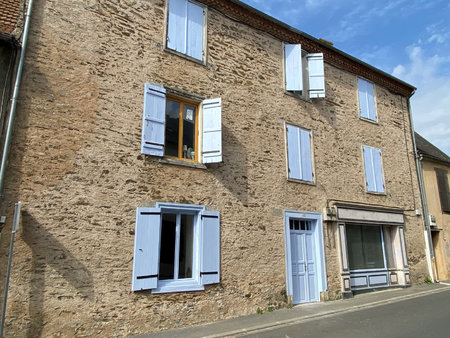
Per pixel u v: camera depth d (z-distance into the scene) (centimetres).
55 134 607
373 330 627
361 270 1048
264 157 877
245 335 614
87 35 675
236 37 903
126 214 645
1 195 539
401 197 1218
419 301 908
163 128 720
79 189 608
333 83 1121
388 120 1274
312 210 943
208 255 722
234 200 795
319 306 843
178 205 708
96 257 600
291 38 1027
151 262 649
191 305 681
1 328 476
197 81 802
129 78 705
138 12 750
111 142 657
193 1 840
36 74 611
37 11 634
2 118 572
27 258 545
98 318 581
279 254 844
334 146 1058
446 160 1448
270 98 934
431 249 1255
